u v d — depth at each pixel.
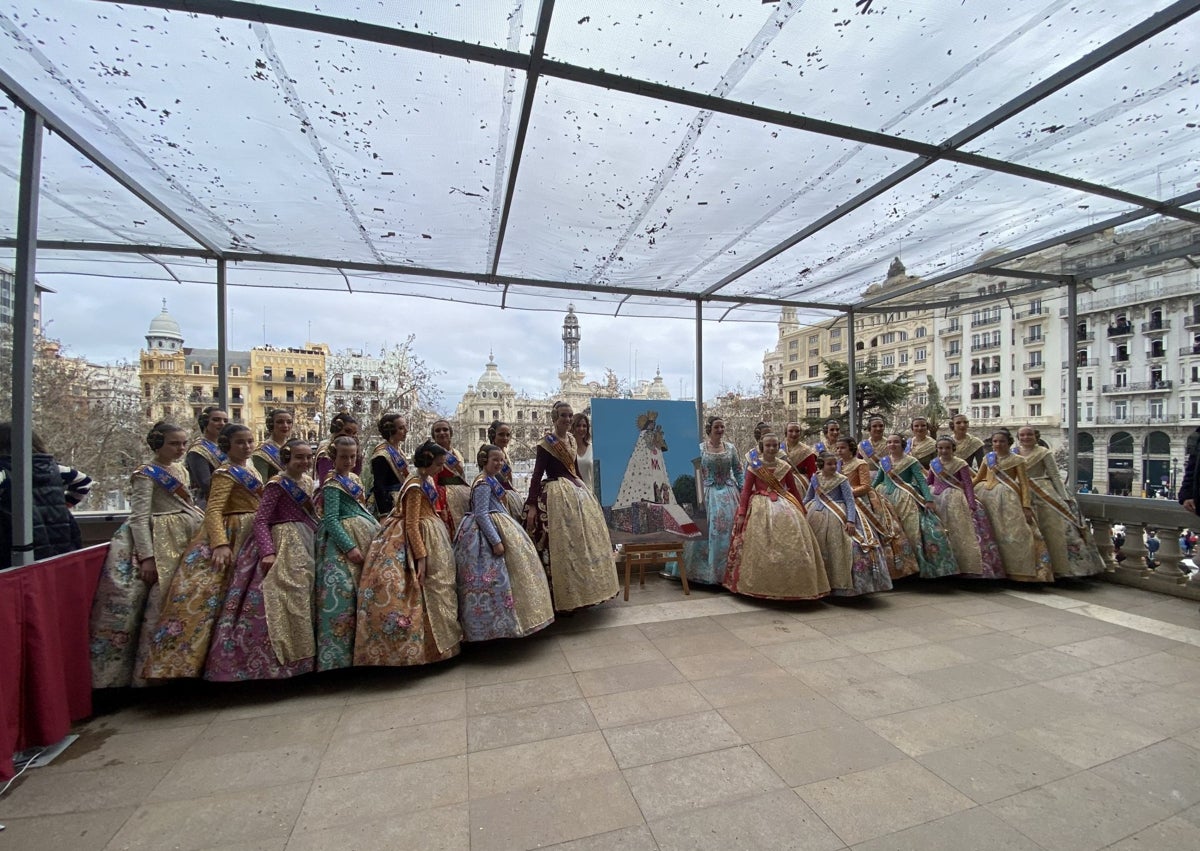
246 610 2.69
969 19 1.93
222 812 1.79
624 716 2.40
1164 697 2.55
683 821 1.72
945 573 4.37
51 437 13.39
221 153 2.70
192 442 3.53
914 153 2.82
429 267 4.42
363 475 3.80
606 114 2.45
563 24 1.92
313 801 1.84
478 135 2.60
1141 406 32.00
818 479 4.33
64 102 2.29
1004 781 1.91
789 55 2.12
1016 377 38.22
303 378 40.97
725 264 4.44
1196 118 2.52
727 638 3.36
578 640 3.36
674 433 4.66
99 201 3.11
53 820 1.75
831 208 3.46
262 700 2.63
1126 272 4.80
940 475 4.62
